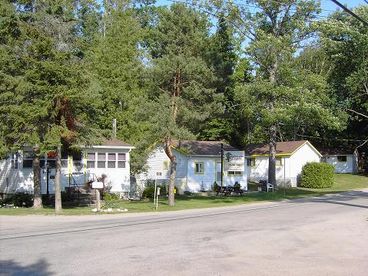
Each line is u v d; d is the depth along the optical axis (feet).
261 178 188.65
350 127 211.41
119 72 138.51
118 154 122.01
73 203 107.34
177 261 34.14
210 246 40.70
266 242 42.83
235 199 120.06
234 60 149.48
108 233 50.39
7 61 78.79
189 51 110.32
